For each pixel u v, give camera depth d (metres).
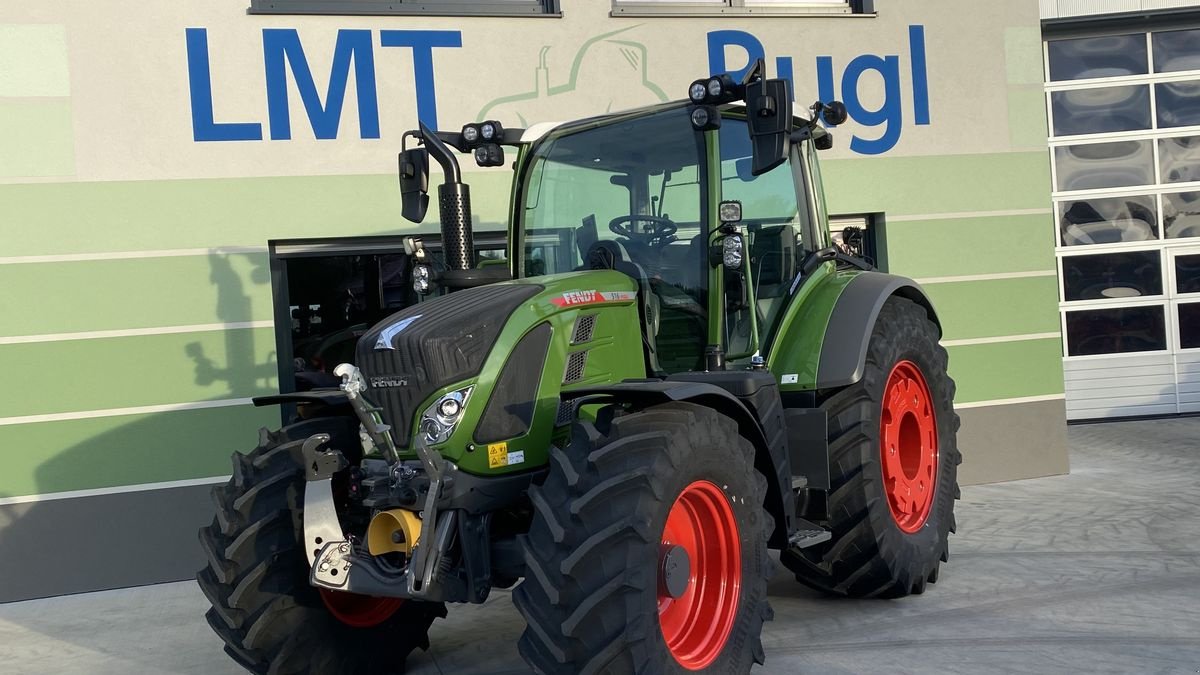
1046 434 7.11
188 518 5.78
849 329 4.36
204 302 5.82
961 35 7.00
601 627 2.97
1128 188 9.72
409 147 6.13
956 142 7.00
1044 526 5.65
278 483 3.62
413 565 3.13
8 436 5.56
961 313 7.02
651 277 4.07
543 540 3.06
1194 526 5.45
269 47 5.91
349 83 6.04
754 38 6.66
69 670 4.25
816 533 4.20
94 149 5.66
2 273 5.55
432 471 3.17
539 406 3.45
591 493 3.02
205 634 4.70
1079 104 9.70
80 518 5.64
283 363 6.02
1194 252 9.70
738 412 3.59
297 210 5.96
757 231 4.35
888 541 4.33
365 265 6.18
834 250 4.82
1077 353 9.71
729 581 3.45
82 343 5.66
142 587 5.69
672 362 4.05
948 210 7.00
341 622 3.74
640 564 3.00
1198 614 4.04
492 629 4.55
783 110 3.50
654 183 4.12
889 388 4.66
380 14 6.07
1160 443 8.21
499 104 6.28
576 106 6.41
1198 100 9.69
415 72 6.14
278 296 6.02
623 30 6.46
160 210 5.75
